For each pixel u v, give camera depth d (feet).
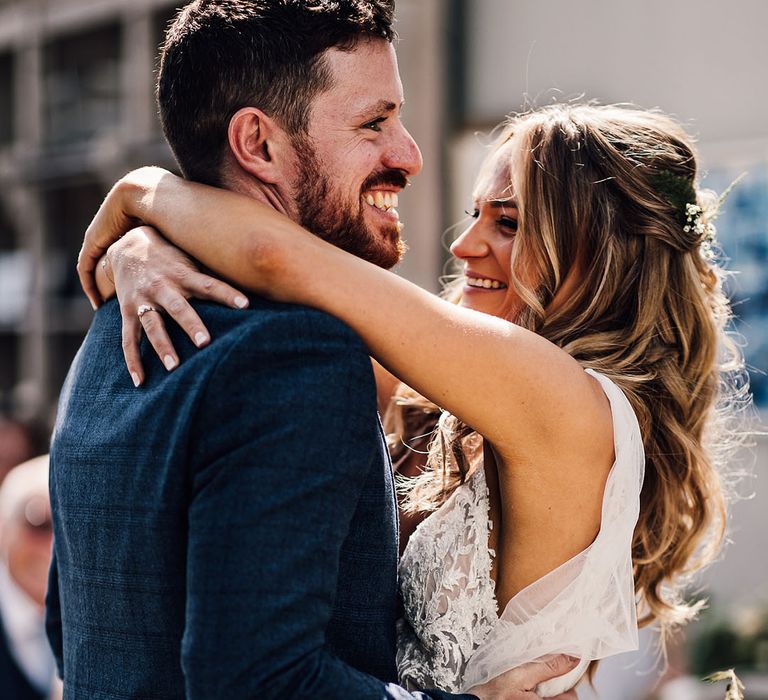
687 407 5.74
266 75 4.84
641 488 5.46
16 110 20.25
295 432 4.08
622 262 5.66
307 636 3.98
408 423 6.53
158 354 4.48
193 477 4.16
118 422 4.54
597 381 5.14
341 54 4.90
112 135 18.74
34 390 18.88
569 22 13.46
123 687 4.43
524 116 6.16
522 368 4.67
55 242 19.79
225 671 3.86
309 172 4.95
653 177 5.71
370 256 5.19
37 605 9.45
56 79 19.57
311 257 4.50
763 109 12.29
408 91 14.14
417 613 5.26
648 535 5.79
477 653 5.11
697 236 5.75
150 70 18.01
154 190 5.09
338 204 4.99
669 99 12.89
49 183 19.61
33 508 9.49
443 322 4.60
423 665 5.27
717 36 12.57
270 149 4.90
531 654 5.08
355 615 4.54
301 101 4.87
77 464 4.74
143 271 4.75
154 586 4.29
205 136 5.01
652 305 5.63
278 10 4.85
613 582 5.11
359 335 4.51
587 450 4.87
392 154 5.08
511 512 5.05
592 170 5.69
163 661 4.32
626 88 13.12
